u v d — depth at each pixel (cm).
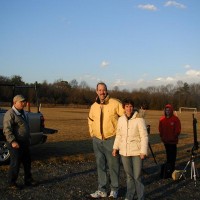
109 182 551
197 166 753
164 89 7238
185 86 7381
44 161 725
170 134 640
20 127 511
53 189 524
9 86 812
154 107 5522
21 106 513
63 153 846
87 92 6006
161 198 500
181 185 579
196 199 502
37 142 732
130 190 454
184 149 1013
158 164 752
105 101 479
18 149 507
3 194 486
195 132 638
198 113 4794
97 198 482
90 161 760
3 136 662
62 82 6291
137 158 442
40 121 739
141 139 440
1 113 684
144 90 6072
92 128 491
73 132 1384
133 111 451
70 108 5053
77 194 503
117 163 483
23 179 569
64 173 633
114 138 478
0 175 594
